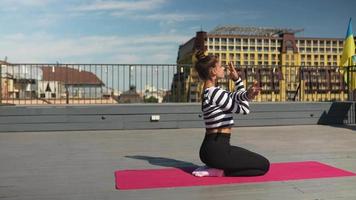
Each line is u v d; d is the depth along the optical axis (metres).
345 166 5.35
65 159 6.02
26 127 9.55
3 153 6.59
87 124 9.75
